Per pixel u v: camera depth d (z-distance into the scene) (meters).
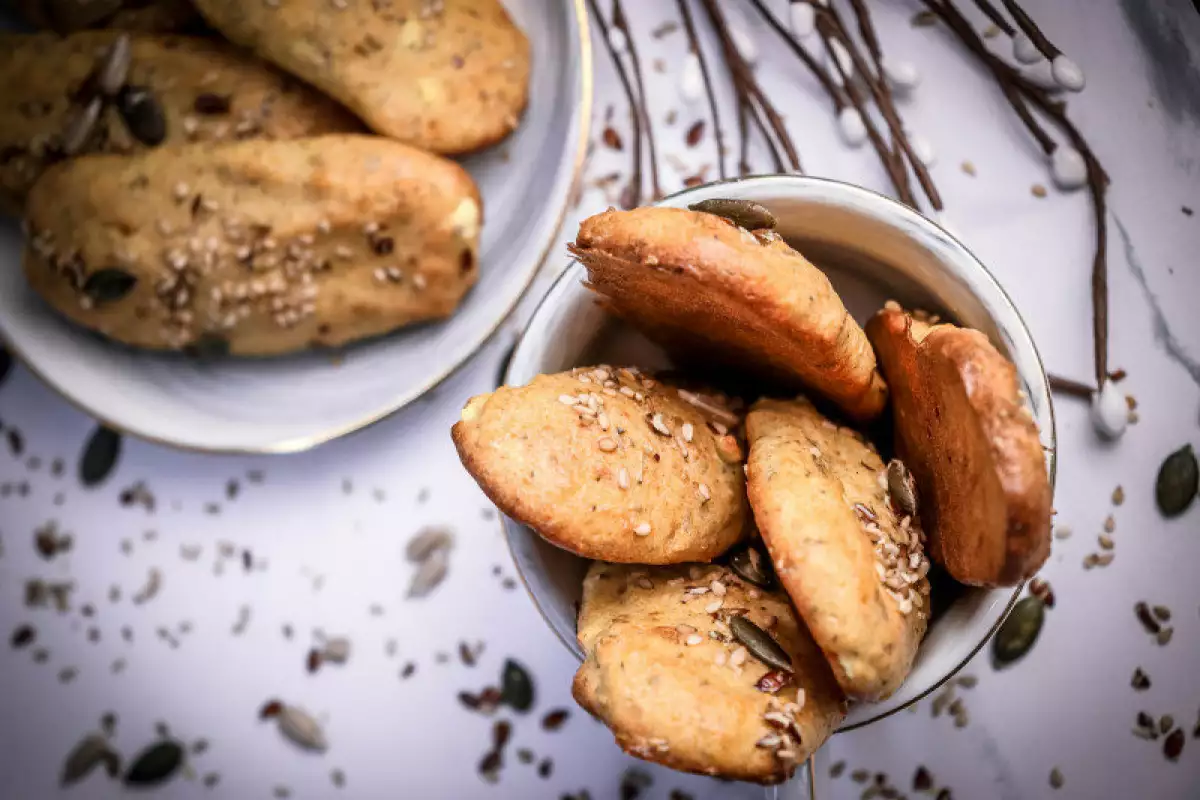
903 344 0.31
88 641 0.39
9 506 0.39
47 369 0.37
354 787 0.39
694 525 0.31
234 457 0.39
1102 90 0.37
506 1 0.38
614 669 0.30
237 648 0.39
